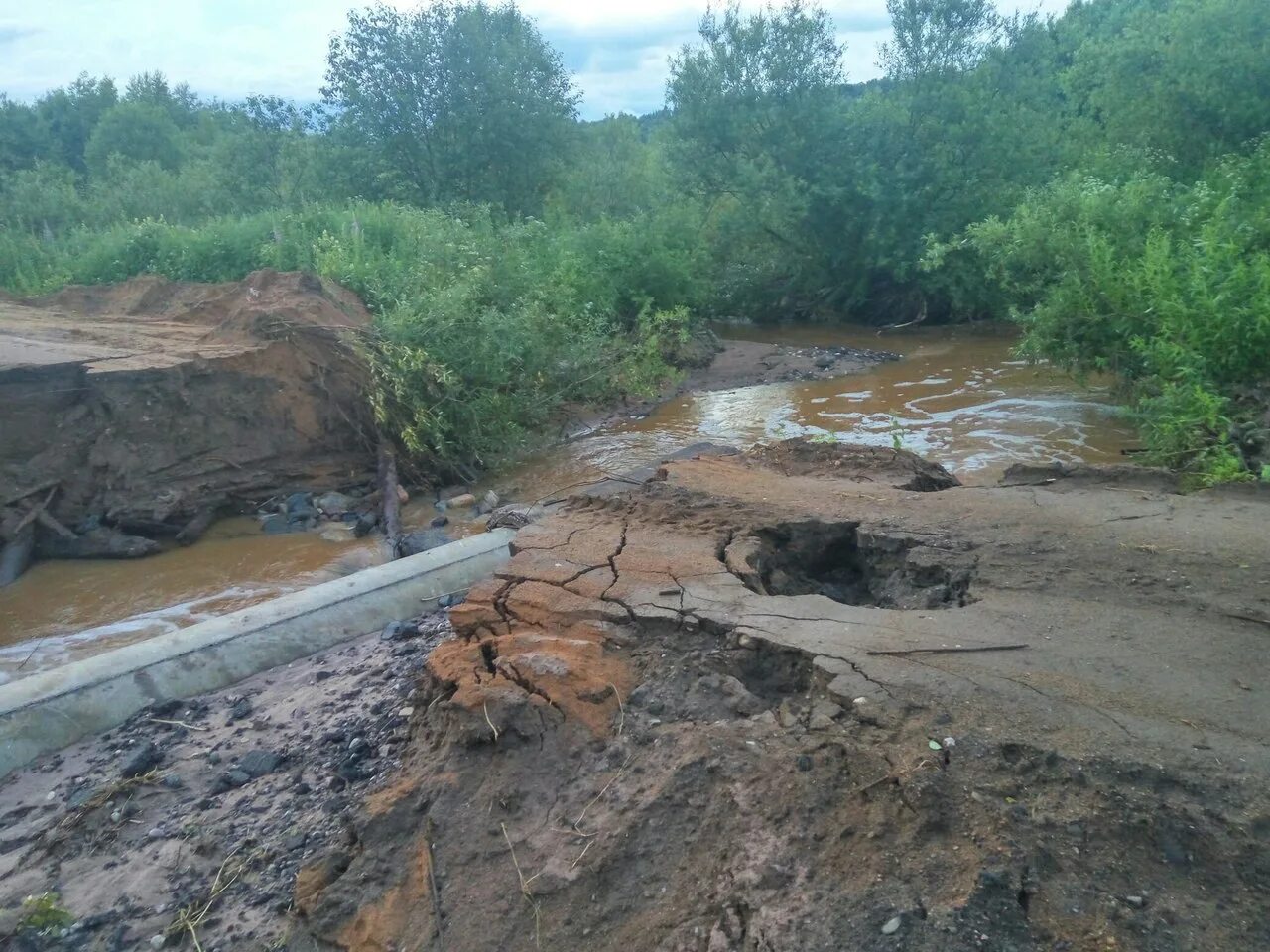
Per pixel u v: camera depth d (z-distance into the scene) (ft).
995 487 19.06
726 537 17.06
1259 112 51.49
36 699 17.39
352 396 34.99
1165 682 11.43
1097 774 9.77
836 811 10.05
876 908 8.84
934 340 61.16
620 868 10.30
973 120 65.67
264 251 48.16
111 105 134.10
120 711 17.78
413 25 78.89
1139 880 8.82
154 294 44.45
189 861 13.24
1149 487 18.67
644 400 46.09
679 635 13.78
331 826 13.28
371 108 79.20
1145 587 13.96
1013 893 8.75
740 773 10.82
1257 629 12.59
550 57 84.23
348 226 50.78
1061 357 37.45
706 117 72.23
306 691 17.94
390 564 22.86
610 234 59.62
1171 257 33.96
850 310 74.23
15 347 33.32
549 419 41.19
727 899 9.53
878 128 68.95
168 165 115.75
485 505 32.37
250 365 33.12
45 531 29.43
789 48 69.97
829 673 12.10
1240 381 29.17
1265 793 9.34
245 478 32.48
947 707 11.15
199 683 18.63
